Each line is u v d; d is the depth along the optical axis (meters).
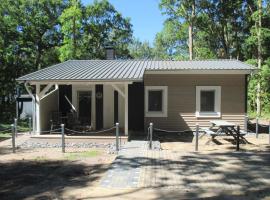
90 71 19.59
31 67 38.16
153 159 12.89
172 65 22.22
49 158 14.12
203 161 12.50
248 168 11.42
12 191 9.71
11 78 36.31
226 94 21.00
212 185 9.61
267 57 35.41
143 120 21.09
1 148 16.48
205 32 43.06
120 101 20.81
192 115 21.06
